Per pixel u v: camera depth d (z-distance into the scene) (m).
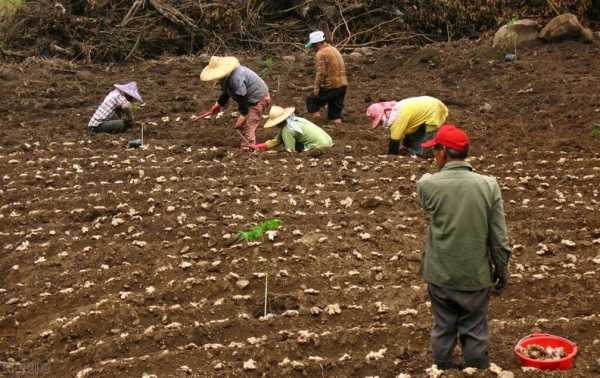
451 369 5.59
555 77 13.92
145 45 17.22
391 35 18.02
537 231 8.07
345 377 5.80
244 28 17.53
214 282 7.21
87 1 17.36
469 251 5.41
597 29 17.52
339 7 18.17
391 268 7.54
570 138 11.20
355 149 10.77
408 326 6.40
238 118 11.61
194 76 15.22
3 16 17.03
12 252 8.05
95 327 6.67
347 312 6.75
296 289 7.22
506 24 16.58
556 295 7.00
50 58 16.50
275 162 10.16
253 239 7.91
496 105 13.08
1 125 12.03
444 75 14.96
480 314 5.55
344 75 12.17
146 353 6.29
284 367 5.88
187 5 17.56
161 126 12.02
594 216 8.44
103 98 13.63
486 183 5.44
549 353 5.82
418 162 10.02
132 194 9.10
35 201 9.07
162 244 7.95
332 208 8.75
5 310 7.07
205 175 9.77
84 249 7.93
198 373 5.88
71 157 10.48
